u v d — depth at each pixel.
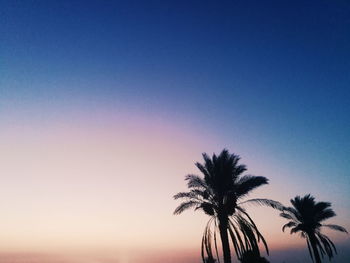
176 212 24.53
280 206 23.59
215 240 23.42
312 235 37.00
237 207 24.41
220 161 24.56
